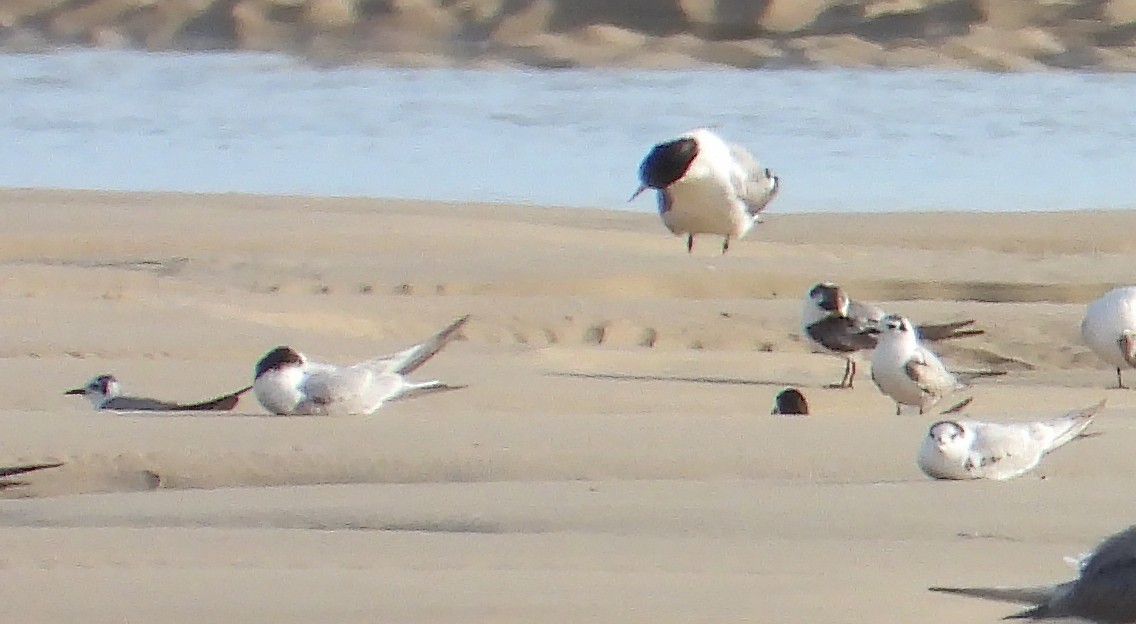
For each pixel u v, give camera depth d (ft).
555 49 125.29
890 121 100.83
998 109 104.83
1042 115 102.73
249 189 82.23
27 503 32.94
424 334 54.08
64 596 26.30
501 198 80.48
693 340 54.85
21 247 65.72
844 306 47.98
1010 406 43.80
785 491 32.83
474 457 36.19
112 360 46.73
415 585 26.71
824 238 71.15
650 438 37.55
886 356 43.11
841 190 82.28
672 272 61.93
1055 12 126.31
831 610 25.39
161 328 50.47
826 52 122.62
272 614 25.43
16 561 28.25
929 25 125.70
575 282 60.90
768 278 61.98
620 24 129.18
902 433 38.40
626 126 99.86
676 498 32.32
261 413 40.27
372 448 36.70
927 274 63.57
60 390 43.04
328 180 84.43
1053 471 34.99
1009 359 52.90
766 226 73.10
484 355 50.03
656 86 114.42
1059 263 66.95
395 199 77.97
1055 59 120.98
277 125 99.96
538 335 55.01
